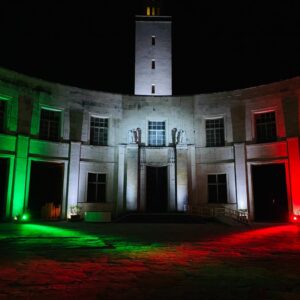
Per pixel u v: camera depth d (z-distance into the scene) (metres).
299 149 21.33
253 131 23.59
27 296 4.79
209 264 7.23
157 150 25.28
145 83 31.33
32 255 8.30
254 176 23.83
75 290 5.13
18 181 20.70
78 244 10.45
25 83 21.86
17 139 21.00
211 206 23.98
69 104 23.86
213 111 25.08
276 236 13.18
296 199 21.02
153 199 25.08
